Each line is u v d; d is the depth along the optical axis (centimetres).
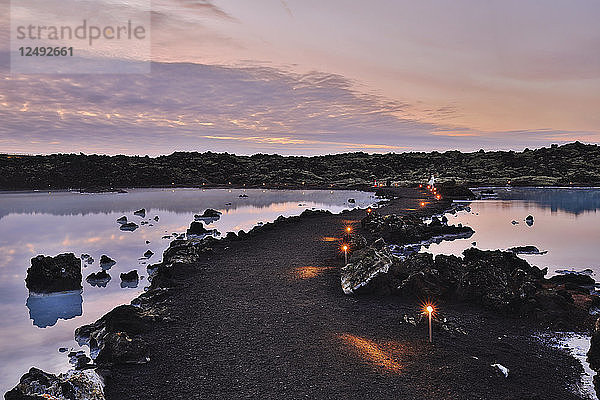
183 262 1928
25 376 837
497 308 1329
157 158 11838
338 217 3597
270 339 1115
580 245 2586
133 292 1788
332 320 1244
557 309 1302
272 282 1634
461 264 1661
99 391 846
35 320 1478
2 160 9206
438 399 830
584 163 9838
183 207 5206
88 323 1448
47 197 6562
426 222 3584
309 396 841
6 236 3222
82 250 2694
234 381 906
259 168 11431
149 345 1089
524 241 2731
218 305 1384
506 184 7975
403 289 1471
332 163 12594
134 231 3406
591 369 959
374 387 873
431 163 12094
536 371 959
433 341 1097
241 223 3844
